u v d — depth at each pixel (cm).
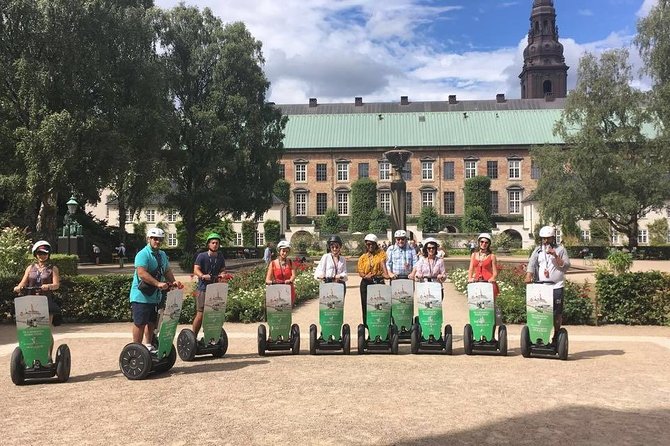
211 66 4728
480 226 7700
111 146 3272
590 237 6556
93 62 3341
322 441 534
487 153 8331
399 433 556
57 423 604
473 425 581
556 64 9819
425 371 842
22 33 3244
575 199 4631
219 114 4669
